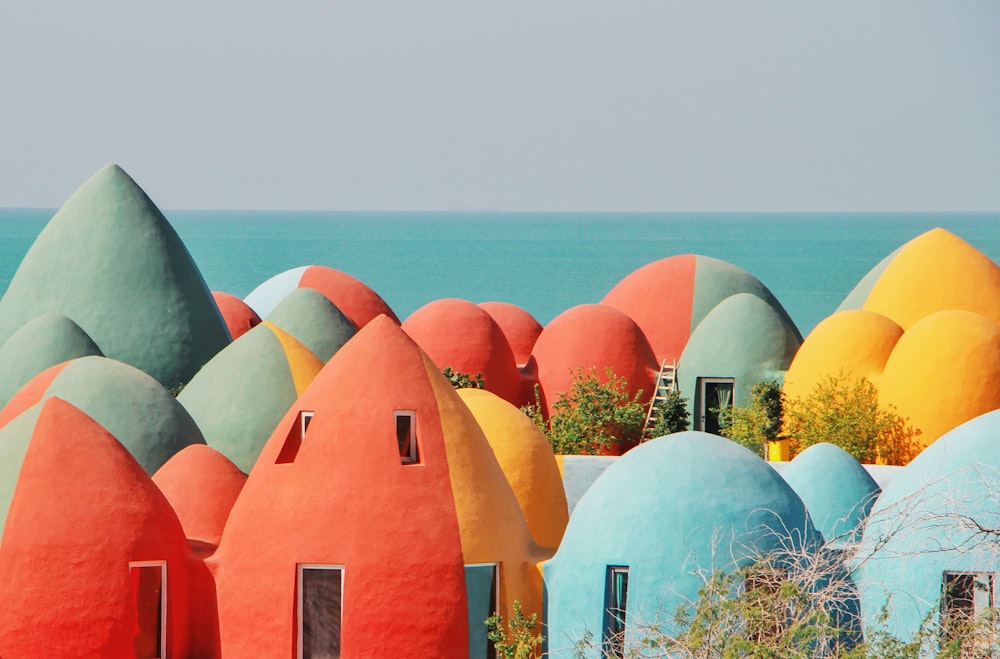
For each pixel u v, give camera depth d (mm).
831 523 42031
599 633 36031
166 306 57812
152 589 37375
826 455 43312
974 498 34906
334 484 36906
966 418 54562
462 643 36500
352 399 37469
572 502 52906
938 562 34781
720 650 30844
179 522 38188
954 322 55625
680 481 36219
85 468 37125
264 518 37219
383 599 36344
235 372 50719
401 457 37531
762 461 36938
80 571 36406
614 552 36062
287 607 36562
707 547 35344
